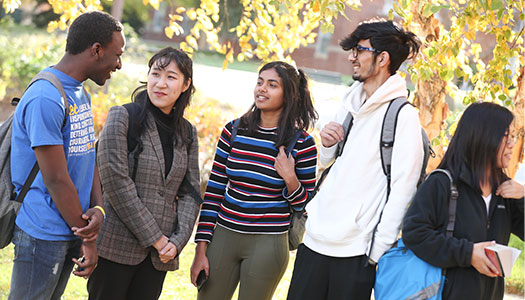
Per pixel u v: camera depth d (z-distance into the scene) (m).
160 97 4.29
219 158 4.62
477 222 3.60
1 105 16.20
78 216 3.58
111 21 3.68
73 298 6.23
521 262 9.02
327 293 4.16
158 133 4.36
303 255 4.23
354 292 3.99
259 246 4.41
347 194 4.04
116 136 4.15
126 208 4.13
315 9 5.29
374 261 3.91
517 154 6.28
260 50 7.06
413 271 3.65
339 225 4.02
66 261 3.84
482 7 5.07
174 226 4.46
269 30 7.05
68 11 6.80
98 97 13.45
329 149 4.20
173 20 6.68
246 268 4.43
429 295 3.58
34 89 3.45
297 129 4.56
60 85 3.51
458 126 3.72
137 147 4.24
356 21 24.27
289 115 4.50
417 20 6.16
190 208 4.53
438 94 6.46
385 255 3.84
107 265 4.24
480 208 3.64
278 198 4.48
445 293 3.62
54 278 3.64
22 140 3.50
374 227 3.97
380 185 4.01
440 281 3.59
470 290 3.57
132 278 4.40
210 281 4.51
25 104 3.44
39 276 3.59
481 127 3.60
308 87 4.74
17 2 6.71
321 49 31.23
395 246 3.94
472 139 3.62
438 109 6.50
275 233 4.44
